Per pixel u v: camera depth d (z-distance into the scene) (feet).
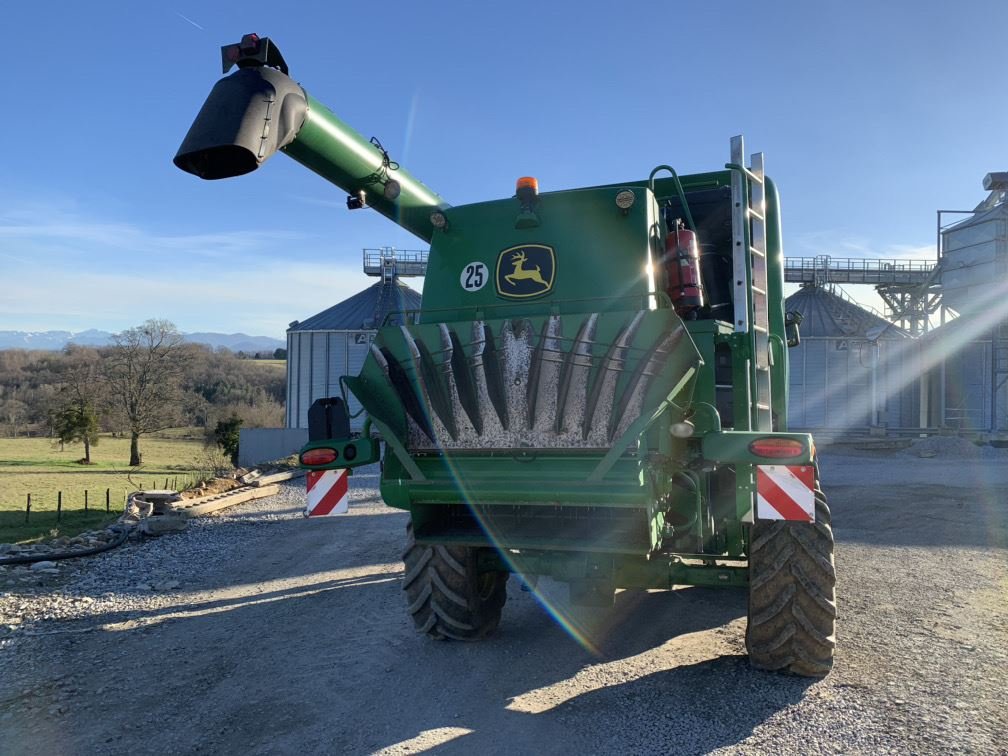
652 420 12.89
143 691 14.43
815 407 122.42
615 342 13.28
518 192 15.69
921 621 18.22
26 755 11.68
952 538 29.99
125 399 142.20
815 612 14.15
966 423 111.04
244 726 12.74
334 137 14.74
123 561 28.02
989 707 12.92
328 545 31.09
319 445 15.35
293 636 18.07
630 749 11.57
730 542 15.39
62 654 16.79
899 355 118.73
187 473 106.32
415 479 14.67
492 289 15.96
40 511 55.31
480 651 16.61
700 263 19.51
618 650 16.56
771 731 12.05
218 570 26.43
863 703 13.10
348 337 121.19
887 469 64.39
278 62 13.56
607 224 15.39
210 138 12.19
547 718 12.85
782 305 20.13
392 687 14.47
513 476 14.21
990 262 105.81
